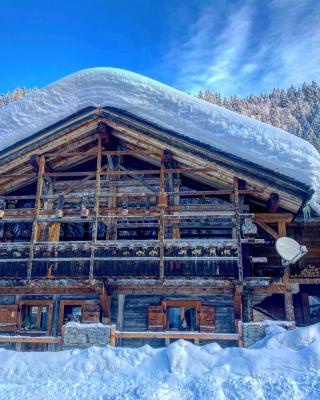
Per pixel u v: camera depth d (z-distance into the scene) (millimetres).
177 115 12953
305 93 153250
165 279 11891
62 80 13492
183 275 11914
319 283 12969
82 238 14844
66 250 12492
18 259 12539
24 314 13844
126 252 12242
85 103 13367
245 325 9234
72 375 7609
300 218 13914
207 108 12859
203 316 12984
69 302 13570
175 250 12133
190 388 6609
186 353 7633
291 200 12758
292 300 13367
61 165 15000
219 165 12633
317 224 14352
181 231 14328
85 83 13367
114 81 13227
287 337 8031
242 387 6457
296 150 12141
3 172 14047
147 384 6812
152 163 14875
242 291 12039
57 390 6871
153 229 14359
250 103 157500
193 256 12039
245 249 12414
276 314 14336
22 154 13633
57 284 12188
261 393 6270
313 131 90500
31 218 13125
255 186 12859
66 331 9312
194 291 12953
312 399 5988
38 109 13547
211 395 6258
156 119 13078
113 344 9164
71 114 13531
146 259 12102
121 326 13117
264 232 13773
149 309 13164
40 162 13586
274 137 12344
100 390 6793
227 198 14141
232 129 12562
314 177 11938
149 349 8078
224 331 12859
